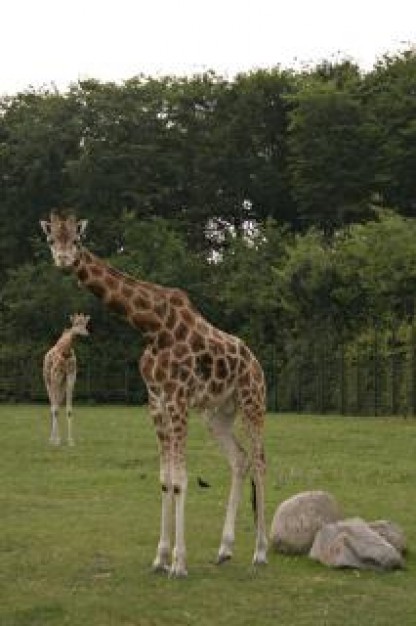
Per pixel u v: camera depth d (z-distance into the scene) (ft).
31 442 76.43
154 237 142.51
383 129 136.98
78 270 35.81
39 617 30.63
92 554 38.37
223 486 54.29
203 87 154.61
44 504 48.70
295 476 57.41
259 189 151.64
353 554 36.22
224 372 36.65
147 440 77.15
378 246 116.26
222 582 34.47
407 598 32.55
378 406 108.47
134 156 149.89
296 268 122.62
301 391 118.32
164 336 35.99
